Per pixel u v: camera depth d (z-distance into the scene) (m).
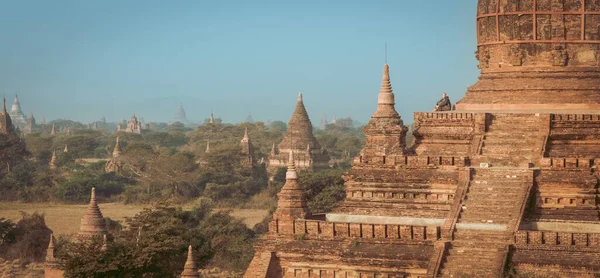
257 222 153.62
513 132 75.69
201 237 98.19
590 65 78.12
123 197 197.62
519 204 68.94
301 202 74.06
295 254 71.00
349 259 68.94
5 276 105.00
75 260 82.44
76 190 199.12
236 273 104.25
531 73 78.75
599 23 78.00
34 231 123.88
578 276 62.94
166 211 101.69
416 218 73.12
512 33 79.38
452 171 73.94
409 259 67.25
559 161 71.25
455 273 64.69
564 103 77.19
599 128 74.19
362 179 76.31
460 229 68.12
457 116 78.94
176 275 86.88
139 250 83.56
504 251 64.88
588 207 69.75
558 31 78.06
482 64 81.88
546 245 64.75
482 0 82.06
